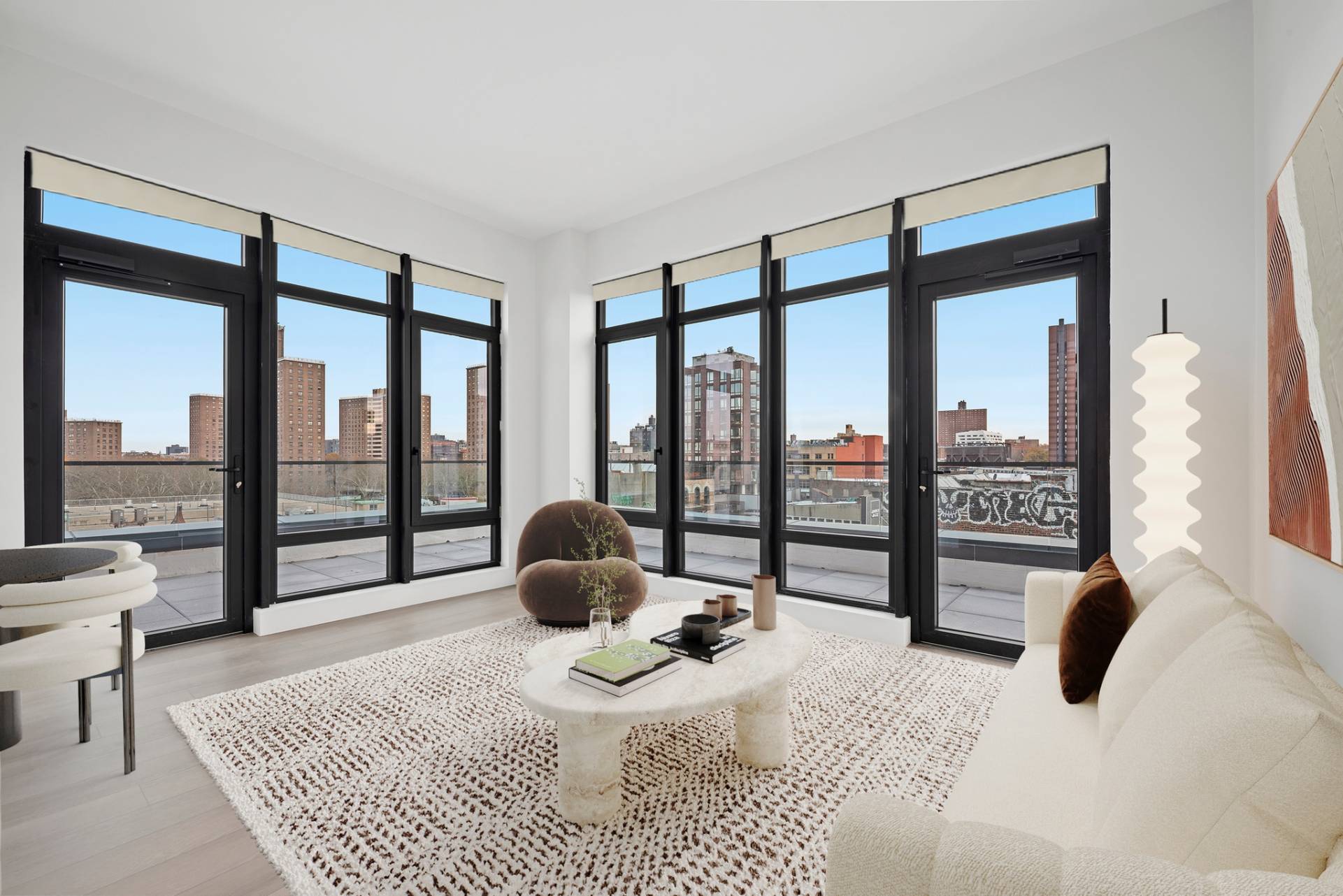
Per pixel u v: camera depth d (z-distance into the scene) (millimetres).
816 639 3812
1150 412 2521
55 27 2916
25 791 2131
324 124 3814
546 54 3158
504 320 5543
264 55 3146
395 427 4855
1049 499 3396
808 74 3330
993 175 3508
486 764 2293
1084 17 2871
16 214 3078
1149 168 2938
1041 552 3428
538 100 3566
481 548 5453
